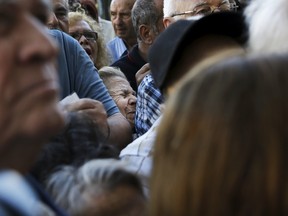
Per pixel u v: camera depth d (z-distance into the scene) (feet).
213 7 12.89
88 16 16.35
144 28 14.99
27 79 4.50
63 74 11.21
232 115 4.37
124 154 8.28
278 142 4.30
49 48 4.55
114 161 6.23
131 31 17.79
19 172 4.71
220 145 4.37
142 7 14.93
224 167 4.36
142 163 8.02
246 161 4.33
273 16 6.59
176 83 7.34
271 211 4.30
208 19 7.23
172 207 4.53
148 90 11.33
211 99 4.46
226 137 4.36
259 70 4.46
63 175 6.10
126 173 6.00
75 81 11.37
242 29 7.38
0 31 4.47
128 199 5.90
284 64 4.48
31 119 4.49
